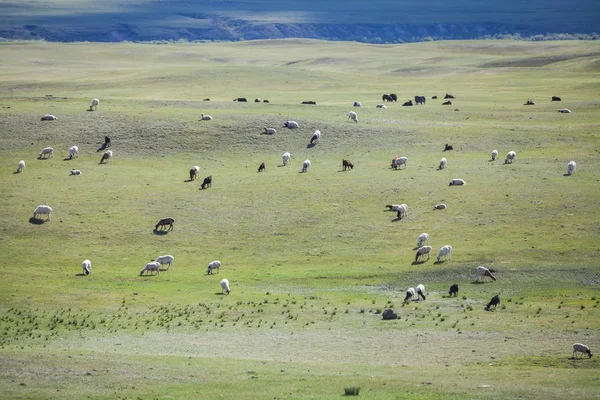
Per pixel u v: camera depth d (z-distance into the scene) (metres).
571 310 85.56
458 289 95.81
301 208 129.88
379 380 61.50
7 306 89.94
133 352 71.69
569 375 63.09
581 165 147.12
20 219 125.88
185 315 86.69
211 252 115.06
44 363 65.31
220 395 56.97
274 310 88.56
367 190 136.75
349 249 113.44
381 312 87.25
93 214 128.88
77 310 88.75
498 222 118.75
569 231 113.12
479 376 63.09
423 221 121.69
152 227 124.12
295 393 57.44
